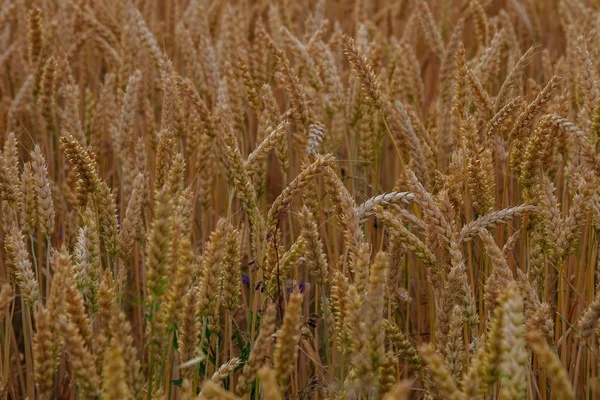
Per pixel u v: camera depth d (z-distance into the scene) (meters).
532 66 5.86
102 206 2.65
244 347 2.94
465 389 1.85
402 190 3.33
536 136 2.80
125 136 3.91
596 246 3.10
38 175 2.79
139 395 2.04
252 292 2.95
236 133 3.91
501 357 1.87
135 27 5.06
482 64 4.35
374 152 4.14
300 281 4.05
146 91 5.05
